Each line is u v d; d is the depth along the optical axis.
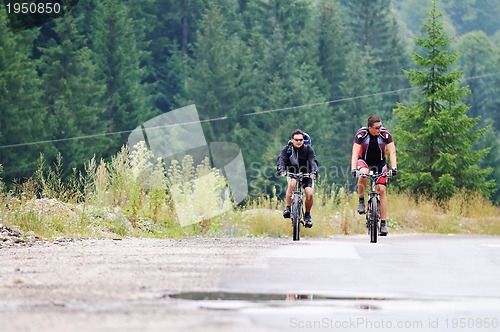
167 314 13.03
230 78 181.50
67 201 36.91
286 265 20.94
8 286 15.85
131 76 167.38
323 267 20.81
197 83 180.88
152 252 23.64
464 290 17.16
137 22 185.62
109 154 146.75
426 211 56.06
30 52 153.50
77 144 137.50
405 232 51.44
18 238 27.73
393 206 55.38
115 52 163.62
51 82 148.75
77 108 147.00
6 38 137.75
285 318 13.12
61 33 151.25
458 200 61.31
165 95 188.50
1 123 131.88
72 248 25.17
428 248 29.16
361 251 26.61
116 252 23.53
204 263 20.62
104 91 153.62
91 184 38.28
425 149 77.69
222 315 13.16
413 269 21.11
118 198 37.66
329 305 14.59
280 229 41.25
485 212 59.72
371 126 32.59
